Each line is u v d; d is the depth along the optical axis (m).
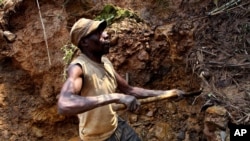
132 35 3.68
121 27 3.72
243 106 2.88
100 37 2.25
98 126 2.28
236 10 3.70
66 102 1.99
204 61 3.38
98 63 2.27
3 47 4.02
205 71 3.29
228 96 3.01
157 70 3.68
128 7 4.07
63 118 3.95
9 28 4.05
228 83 3.14
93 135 2.31
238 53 3.37
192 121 3.39
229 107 2.89
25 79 4.03
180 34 3.63
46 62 3.89
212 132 2.86
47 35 3.89
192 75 3.46
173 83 3.64
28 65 3.96
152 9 3.98
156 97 2.46
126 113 3.65
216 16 3.71
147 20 3.89
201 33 3.61
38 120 3.98
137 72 3.65
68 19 3.94
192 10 3.85
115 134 2.37
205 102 3.05
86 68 2.19
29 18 4.00
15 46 3.99
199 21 3.71
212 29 3.62
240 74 3.18
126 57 3.64
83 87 2.19
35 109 4.00
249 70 3.19
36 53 3.91
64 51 3.81
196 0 3.91
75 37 2.23
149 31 3.72
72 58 3.69
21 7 4.01
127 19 3.81
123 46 3.65
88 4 4.00
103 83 2.23
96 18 3.89
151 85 3.70
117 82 2.52
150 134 3.55
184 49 3.59
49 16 3.95
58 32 3.90
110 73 2.32
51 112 3.96
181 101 3.53
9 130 4.00
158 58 3.67
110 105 2.28
